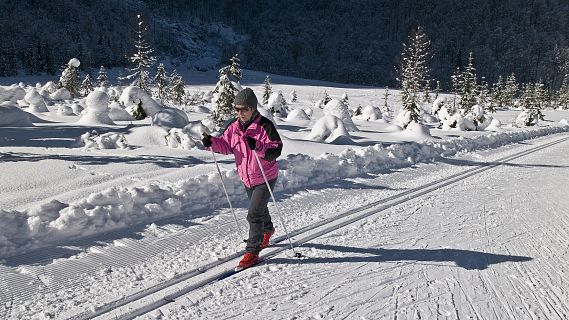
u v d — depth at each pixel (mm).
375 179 8453
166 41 161125
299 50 184750
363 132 18906
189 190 5996
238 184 6613
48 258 3979
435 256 4527
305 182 7609
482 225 5711
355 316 3238
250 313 3221
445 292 3693
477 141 15414
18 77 84562
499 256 4602
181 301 3371
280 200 6480
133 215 5062
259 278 3846
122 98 17953
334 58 182250
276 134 3775
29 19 131250
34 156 8398
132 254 4215
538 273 4184
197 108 24375
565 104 87312
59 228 4352
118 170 7609
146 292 3488
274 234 5035
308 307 3348
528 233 5445
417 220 5832
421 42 41250
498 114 55781
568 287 3893
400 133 18750
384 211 6234
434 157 11656
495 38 176750
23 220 4336
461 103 44156
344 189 7453
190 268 3988
